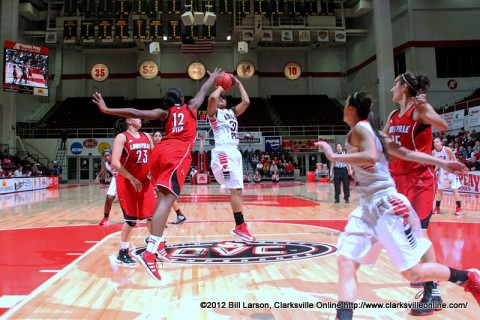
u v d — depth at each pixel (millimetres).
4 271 3223
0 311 2273
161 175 2797
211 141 21906
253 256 3713
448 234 4789
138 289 2705
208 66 27766
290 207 8562
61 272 3188
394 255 1865
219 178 3850
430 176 2682
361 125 1979
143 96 26984
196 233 5117
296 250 3982
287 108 26906
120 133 3594
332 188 15539
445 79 21219
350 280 1845
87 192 14836
